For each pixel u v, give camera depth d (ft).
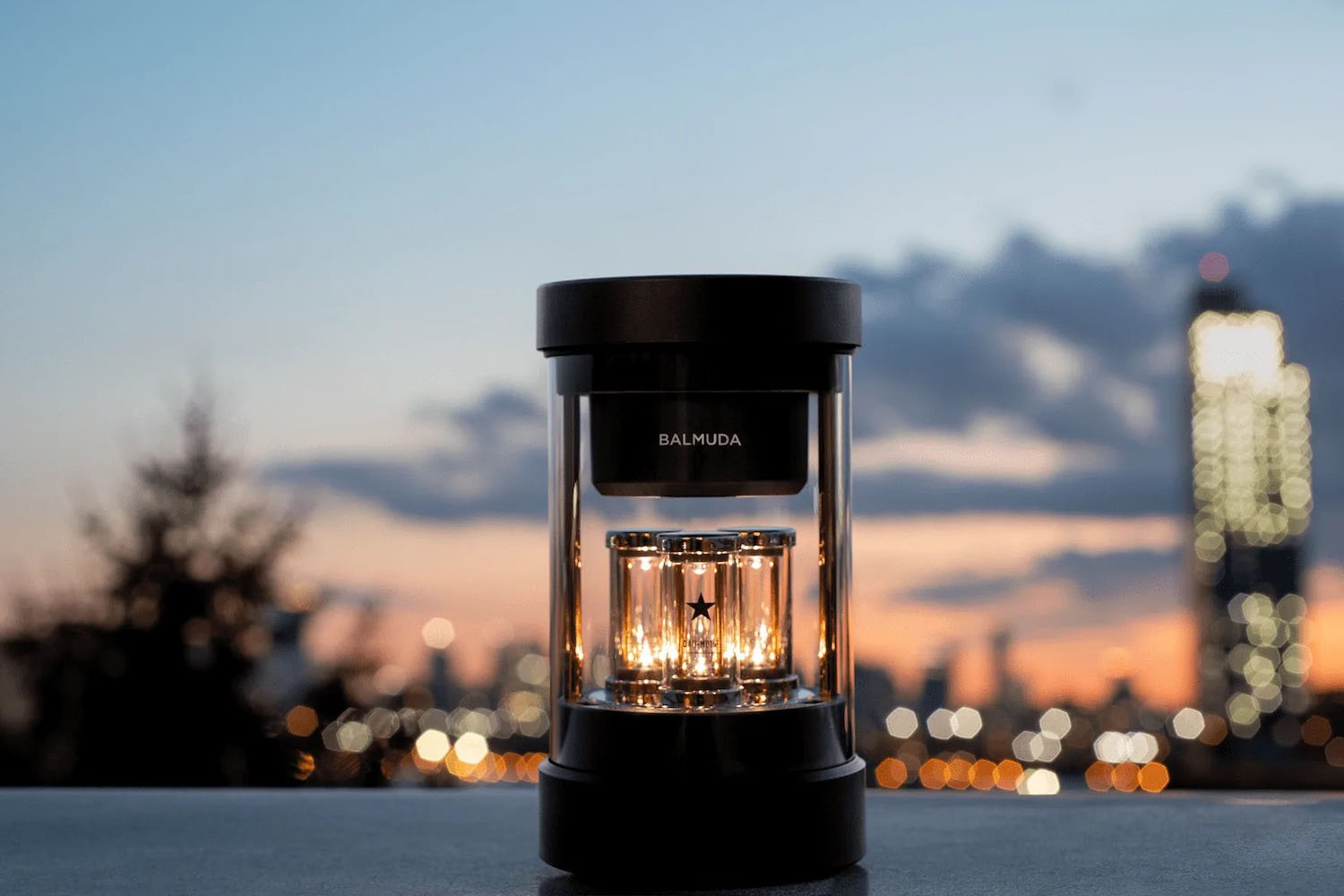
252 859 5.58
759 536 4.90
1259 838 5.73
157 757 21.06
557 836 4.92
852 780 4.97
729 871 4.73
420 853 5.67
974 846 5.59
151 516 21.35
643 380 4.79
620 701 4.91
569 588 5.03
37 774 20.95
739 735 4.77
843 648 5.06
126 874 5.34
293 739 19.75
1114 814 6.23
